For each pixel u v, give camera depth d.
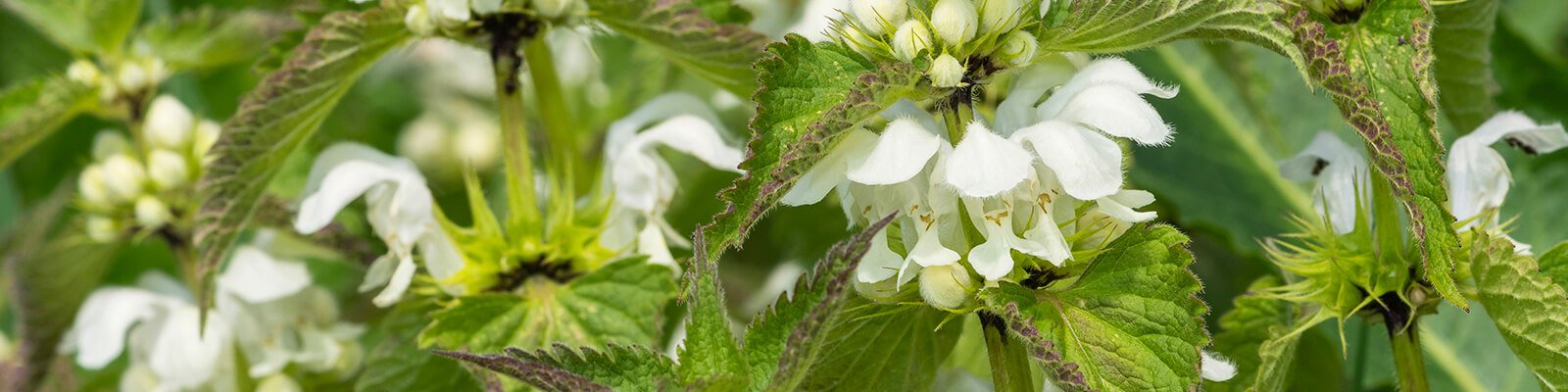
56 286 0.47
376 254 0.43
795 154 0.33
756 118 0.33
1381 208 0.37
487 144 0.63
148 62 0.47
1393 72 0.35
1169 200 0.50
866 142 0.34
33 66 0.63
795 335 0.33
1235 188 0.52
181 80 0.56
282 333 0.45
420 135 0.64
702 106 0.42
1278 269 0.41
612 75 0.56
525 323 0.39
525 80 0.54
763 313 0.34
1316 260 0.38
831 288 0.33
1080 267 0.35
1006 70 0.35
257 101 0.38
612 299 0.39
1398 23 0.35
